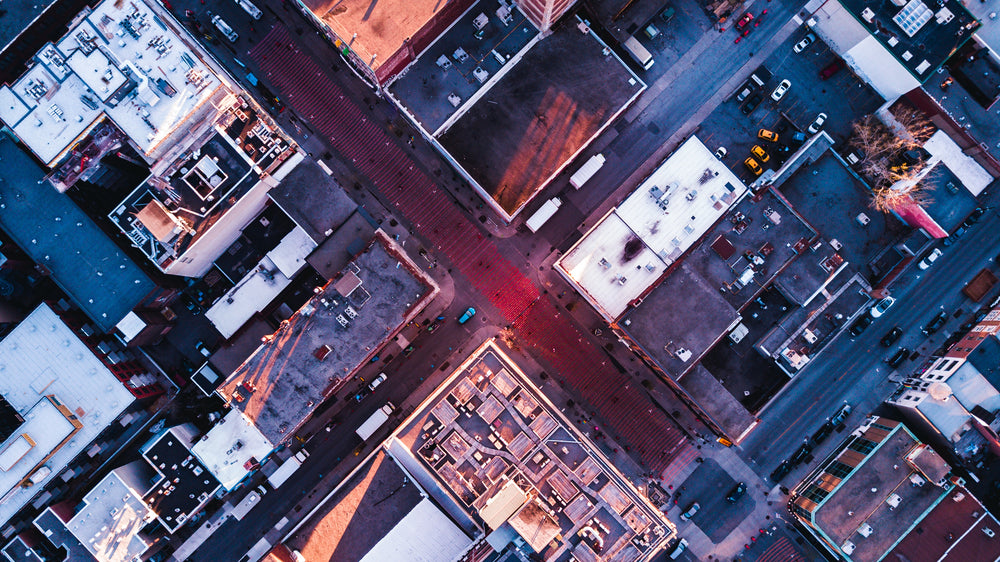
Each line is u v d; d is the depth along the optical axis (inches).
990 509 3732.8
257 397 3442.4
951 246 3828.7
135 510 3565.5
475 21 3567.9
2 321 3506.4
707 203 3631.9
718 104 3880.4
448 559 3518.7
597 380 3890.3
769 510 3873.0
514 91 3700.8
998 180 3786.9
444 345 3870.6
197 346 3855.8
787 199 3816.4
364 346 3447.3
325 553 3516.2
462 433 3297.2
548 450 3294.8
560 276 3878.0
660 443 3882.9
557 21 3671.3
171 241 3299.7
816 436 3858.3
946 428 3558.1
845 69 3828.7
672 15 3855.8
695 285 3572.8
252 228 3806.6
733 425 3614.7
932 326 3831.2
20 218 3563.0
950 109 3631.9
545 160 3695.9
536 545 3129.9
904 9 3457.2
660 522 3257.9
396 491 3501.5
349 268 3425.2
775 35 3853.3
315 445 3850.9
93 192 3671.3
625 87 3693.4
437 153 3882.9
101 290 3582.7
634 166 3885.3
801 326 3710.6
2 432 3474.4
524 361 3887.8
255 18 3841.0
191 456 3577.8
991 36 3627.0
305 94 3882.9
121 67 3275.1
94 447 3745.1
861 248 3823.8
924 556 3516.2
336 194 3693.4
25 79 3267.7
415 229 3895.2
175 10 3826.3
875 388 3853.3
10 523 3752.5
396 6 3425.2
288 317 3823.8
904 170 3725.4
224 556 3831.2
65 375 3560.5
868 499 3555.6
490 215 3885.3
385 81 3580.2
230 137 3363.7
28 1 3464.6
